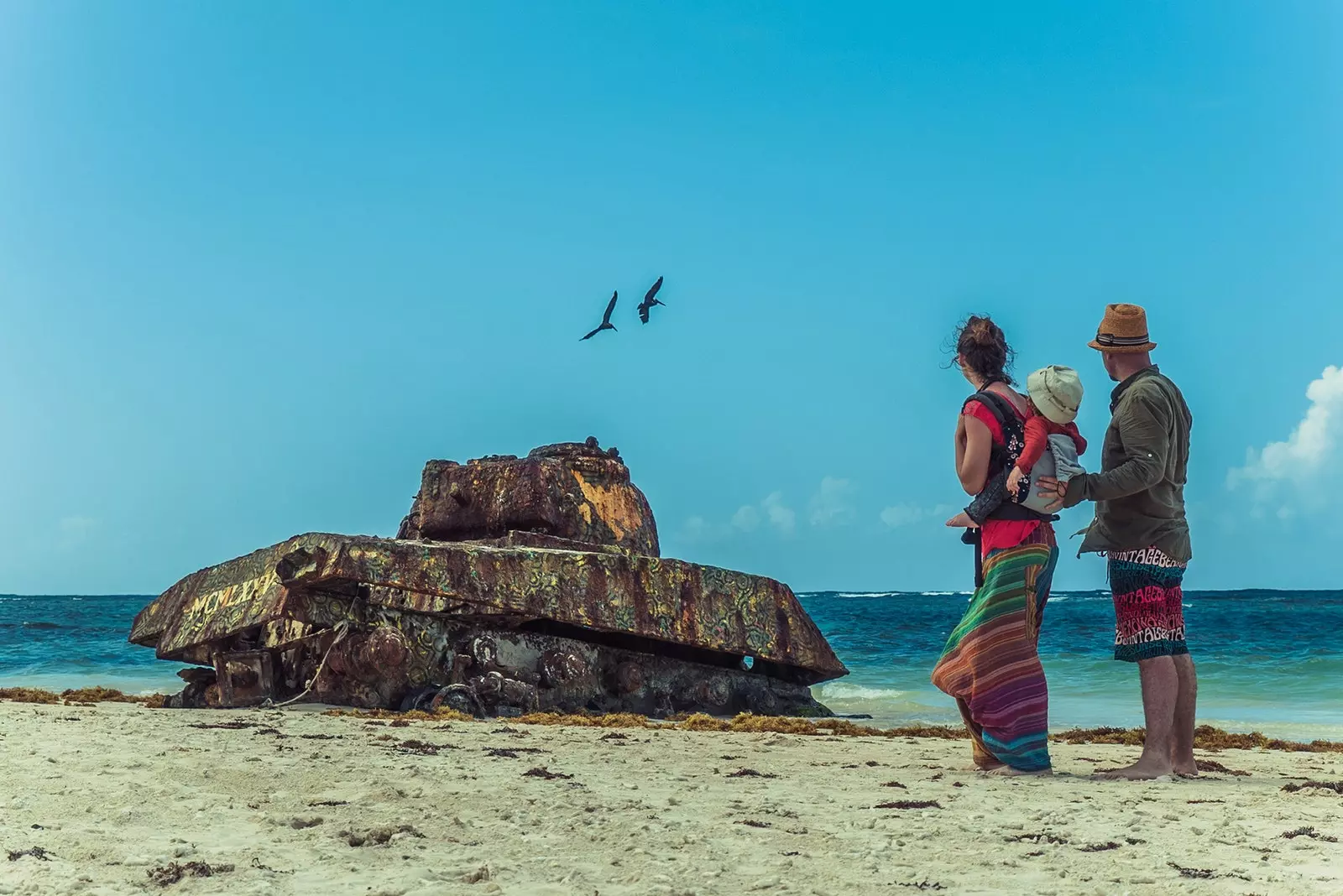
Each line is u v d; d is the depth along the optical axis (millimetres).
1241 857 4238
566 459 15633
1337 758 8766
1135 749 9445
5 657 31422
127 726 8656
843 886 3773
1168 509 6805
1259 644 30719
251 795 5340
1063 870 4012
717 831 4684
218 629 13570
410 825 4609
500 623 12945
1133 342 6918
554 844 4383
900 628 46438
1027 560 6738
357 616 12500
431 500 15531
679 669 13945
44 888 3590
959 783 6367
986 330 6883
